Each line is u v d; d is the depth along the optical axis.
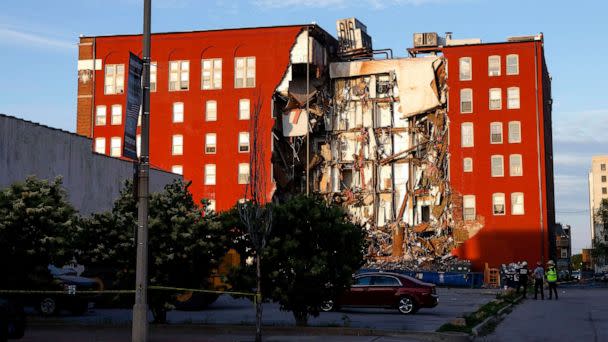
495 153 73.69
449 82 75.44
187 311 32.06
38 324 23.84
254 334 21.95
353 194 77.69
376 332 21.86
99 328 22.78
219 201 75.38
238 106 76.25
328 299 23.16
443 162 75.88
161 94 78.00
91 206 40.47
